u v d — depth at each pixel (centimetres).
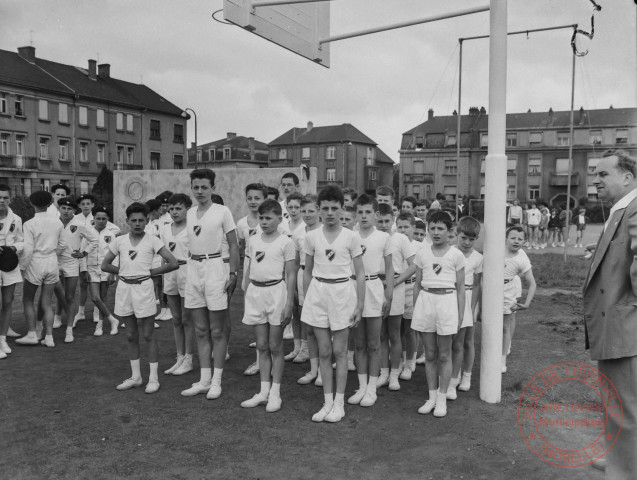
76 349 650
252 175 1556
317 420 438
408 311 550
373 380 482
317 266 454
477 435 412
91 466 362
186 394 496
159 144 5322
